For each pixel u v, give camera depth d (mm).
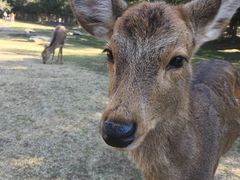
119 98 282
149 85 294
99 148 668
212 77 476
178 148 360
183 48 312
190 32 337
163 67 303
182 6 354
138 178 574
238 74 552
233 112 493
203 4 350
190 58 342
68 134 722
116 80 300
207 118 411
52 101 921
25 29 4070
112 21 358
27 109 856
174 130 351
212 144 415
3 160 616
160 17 312
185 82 331
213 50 2475
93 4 368
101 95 992
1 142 679
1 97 940
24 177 570
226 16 352
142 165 362
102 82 1154
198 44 355
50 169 595
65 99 942
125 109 273
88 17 372
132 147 275
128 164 615
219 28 358
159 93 300
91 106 894
